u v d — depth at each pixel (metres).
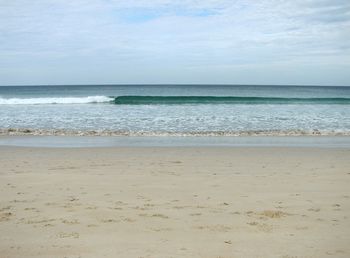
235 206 6.82
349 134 19.25
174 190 8.05
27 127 21.05
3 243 5.04
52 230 5.55
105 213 6.38
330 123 23.27
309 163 11.55
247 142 16.53
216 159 12.22
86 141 16.72
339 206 6.82
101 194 7.70
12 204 6.97
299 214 6.33
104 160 11.98
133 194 7.70
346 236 5.27
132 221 5.95
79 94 72.44
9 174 9.75
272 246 4.90
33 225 5.77
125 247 4.87
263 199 7.31
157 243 5.01
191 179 9.16
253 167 10.84
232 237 5.24
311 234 5.36
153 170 10.33
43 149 14.34
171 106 34.78
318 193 7.78
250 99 42.41
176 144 15.84
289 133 19.36
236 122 23.39
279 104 37.97
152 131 19.53
